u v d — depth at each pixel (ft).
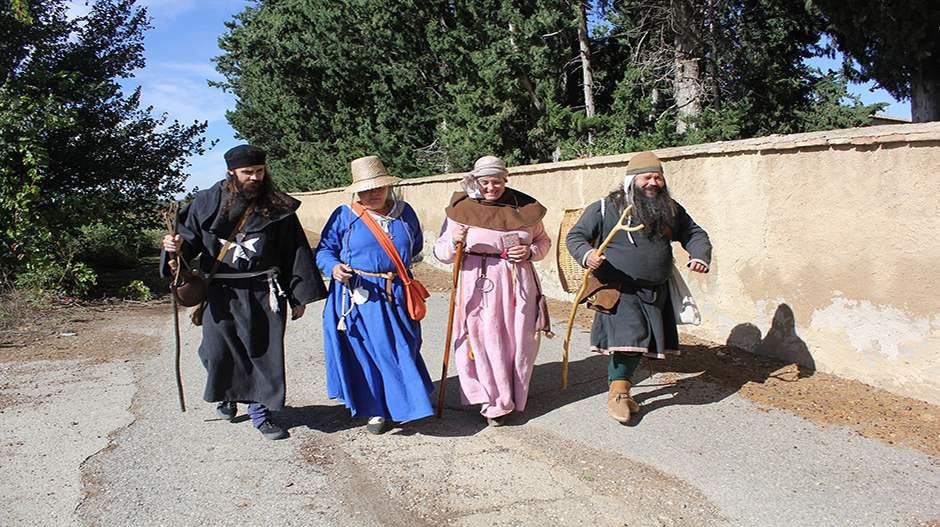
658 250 12.20
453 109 55.26
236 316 11.82
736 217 16.17
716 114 37.52
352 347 12.09
